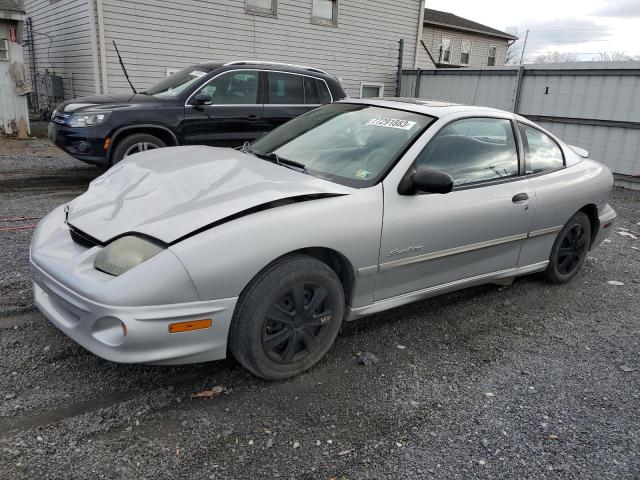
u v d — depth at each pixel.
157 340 2.44
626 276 5.20
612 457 2.50
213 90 7.36
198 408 2.64
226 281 2.53
